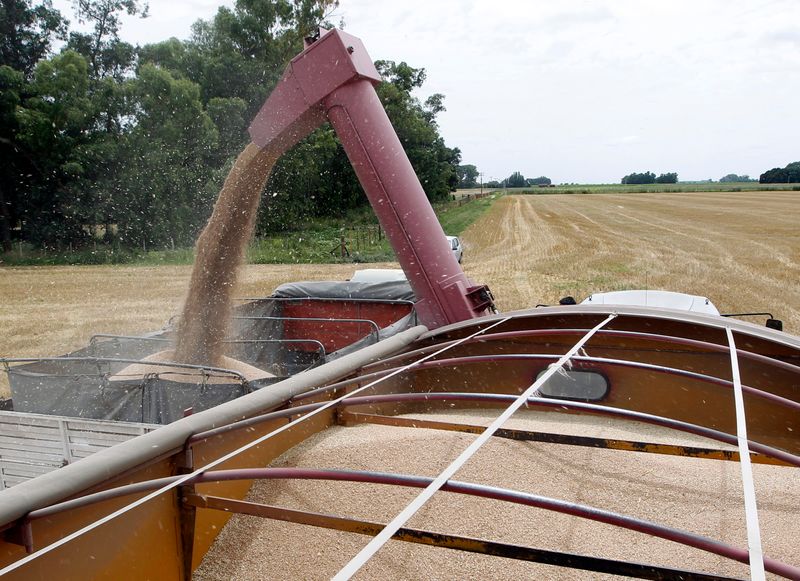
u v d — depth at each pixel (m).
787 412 4.80
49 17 42.28
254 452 3.55
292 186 46.19
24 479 5.17
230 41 48.03
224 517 3.25
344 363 4.48
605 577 2.72
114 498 2.35
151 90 36.84
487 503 3.30
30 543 2.23
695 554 2.86
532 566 2.81
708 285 18.33
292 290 8.84
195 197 36.66
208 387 4.79
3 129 35.84
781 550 2.91
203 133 37.53
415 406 5.89
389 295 8.53
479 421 4.65
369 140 6.24
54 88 36.31
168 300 19.28
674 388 5.13
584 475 3.63
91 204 36.00
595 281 19.56
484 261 27.22
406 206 6.25
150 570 2.75
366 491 3.45
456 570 2.79
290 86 6.35
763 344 4.81
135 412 4.89
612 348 5.32
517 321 5.62
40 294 20.95
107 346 6.63
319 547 3.01
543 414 5.05
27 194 37.06
